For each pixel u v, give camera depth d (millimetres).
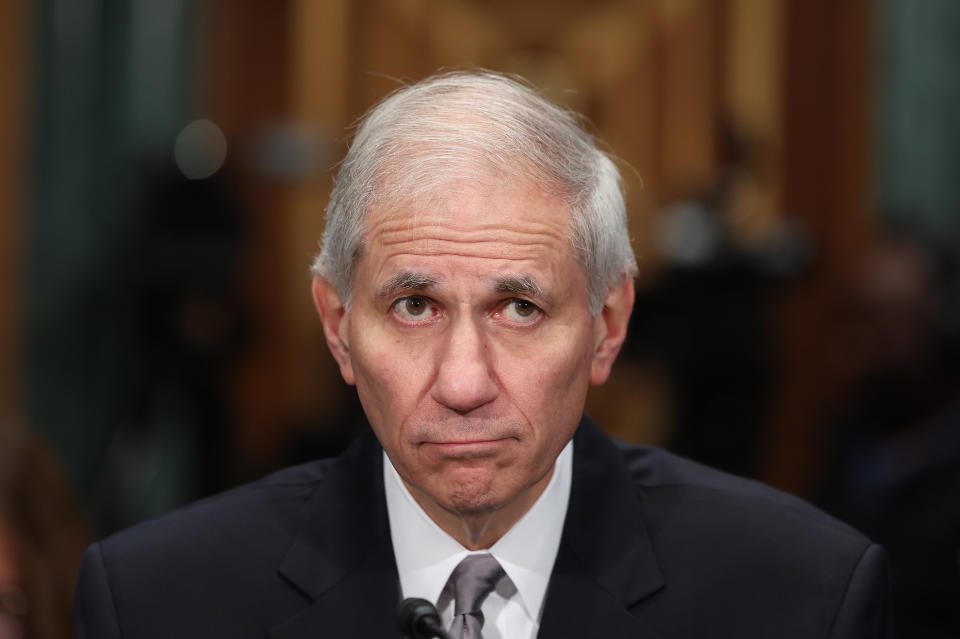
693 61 18844
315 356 18594
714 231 15039
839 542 5066
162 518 5297
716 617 4914
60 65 15164
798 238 15891
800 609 4891
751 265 14836
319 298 4957
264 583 5023
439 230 4371
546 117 4605
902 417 11773
